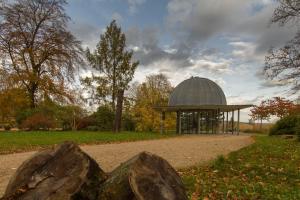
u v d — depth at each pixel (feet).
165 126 147.84
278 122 102.73
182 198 16.56
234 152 49.93
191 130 131.13
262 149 54.03
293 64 93.50
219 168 36.24
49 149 18.53
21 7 119.34
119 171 16.78
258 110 157.17
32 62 123.13
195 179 30.55
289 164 38.70
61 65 124.16
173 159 44.16
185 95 132.46
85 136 80.53
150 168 16.72
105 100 164.55
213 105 121.19
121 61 166.09
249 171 34.45
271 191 26.63
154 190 15.94
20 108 119.55
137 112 152.25
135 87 189.67
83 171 17.33
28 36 121.80
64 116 121.90
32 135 81.76
